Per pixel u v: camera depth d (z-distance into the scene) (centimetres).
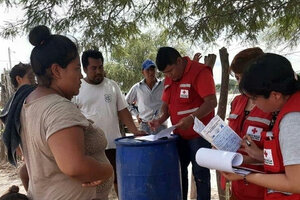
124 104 413
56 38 170
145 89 544
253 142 210
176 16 442
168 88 364
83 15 397
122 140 330
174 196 323
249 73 162
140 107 548
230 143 208
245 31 429
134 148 313
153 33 500
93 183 172
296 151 151
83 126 162
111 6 404
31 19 384
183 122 324
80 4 394
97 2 394
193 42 448
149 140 321
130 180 318
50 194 170
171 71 342
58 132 156
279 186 160
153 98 538
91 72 389
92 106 392
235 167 185
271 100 161
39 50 169
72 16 396
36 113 164
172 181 321
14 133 180
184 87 345
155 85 540
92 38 415
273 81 156
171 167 319
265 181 168
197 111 328
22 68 331
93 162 163
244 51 236
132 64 1187
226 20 407
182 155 364
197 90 341
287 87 157
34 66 172
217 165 187
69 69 172
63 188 170
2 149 721
